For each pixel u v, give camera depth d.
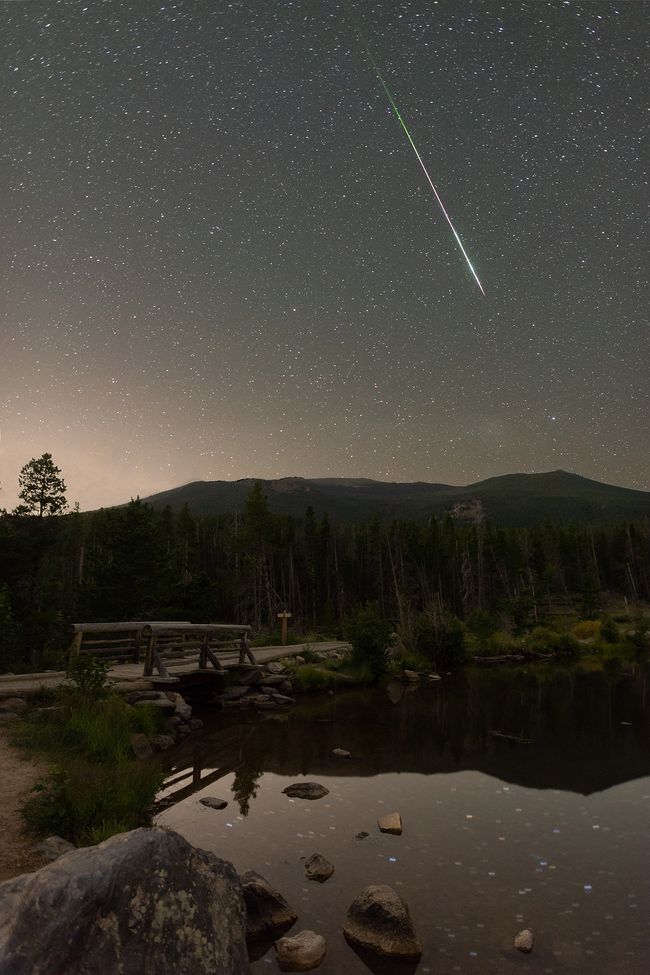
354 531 107.69
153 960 3.60
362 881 6.98
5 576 28.95
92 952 3.40
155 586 32.69
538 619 59.50
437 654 33.75
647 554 107.75
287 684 21.73
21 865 5.97
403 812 9.53
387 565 91.50
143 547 32.44
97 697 12.54
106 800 7.77
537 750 13.98
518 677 29.22
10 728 10.89
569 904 6.54
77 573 56.47
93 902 3.53
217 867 4.61
